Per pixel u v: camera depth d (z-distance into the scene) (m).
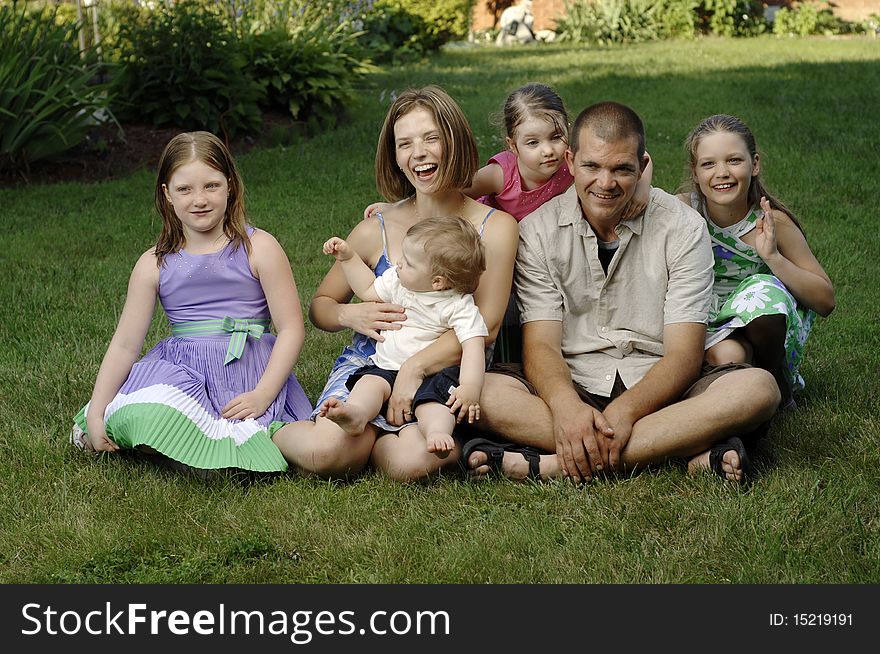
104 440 3.41
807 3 21.75
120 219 7.18
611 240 3.53
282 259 3.60
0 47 8.34
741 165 3.70
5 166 8.33
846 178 8.16
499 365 3.62
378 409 3.30
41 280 5.82
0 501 3.14
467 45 20.59
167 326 4.94
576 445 3.19
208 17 9.59
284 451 3.32
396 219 3.63
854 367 4.36
